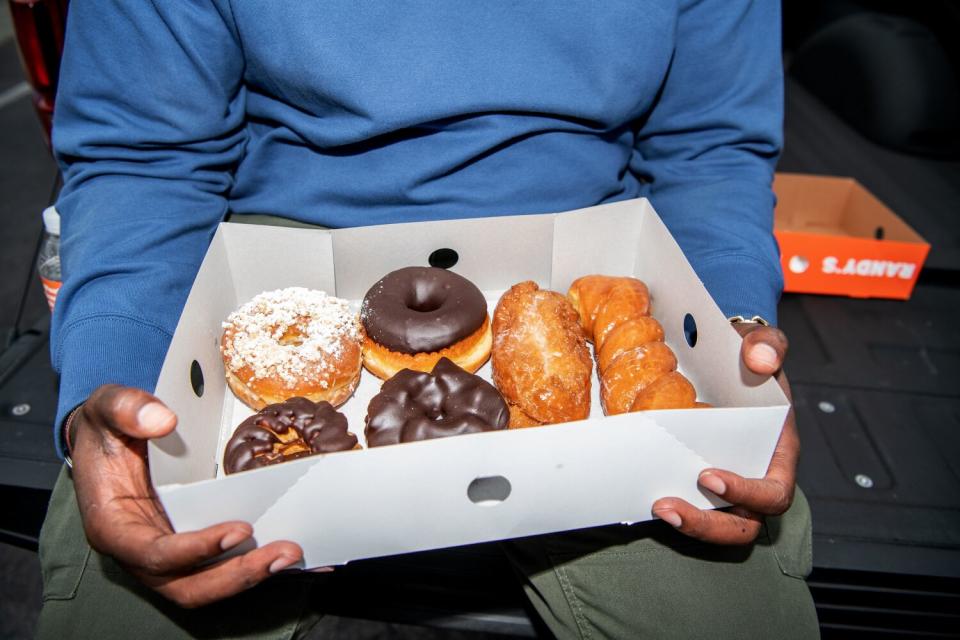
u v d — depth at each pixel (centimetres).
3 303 105
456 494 40
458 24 52
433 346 55
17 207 128
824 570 56
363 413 57
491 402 51
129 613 47
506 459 39
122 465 42
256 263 57
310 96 54
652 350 54
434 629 79
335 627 79
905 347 79
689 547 50
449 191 58
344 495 38
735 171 64
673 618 48
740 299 54
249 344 53
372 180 57
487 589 60
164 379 42
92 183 55
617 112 58
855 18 134
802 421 69
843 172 112
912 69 118
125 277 49
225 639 47
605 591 49
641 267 61
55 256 66
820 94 137
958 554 57
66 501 51
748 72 63
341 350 55
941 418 70
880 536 58
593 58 55
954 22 129
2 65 176
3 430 62
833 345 78
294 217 60
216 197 59
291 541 40
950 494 62
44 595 48
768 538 51
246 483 36
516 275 62
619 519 44
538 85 54
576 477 41
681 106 65
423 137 57
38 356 70
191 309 48
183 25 51
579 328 59
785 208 100
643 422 39
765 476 44
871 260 83
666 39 57
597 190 62
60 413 44
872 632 61
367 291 60
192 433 46
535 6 53
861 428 68
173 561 37
